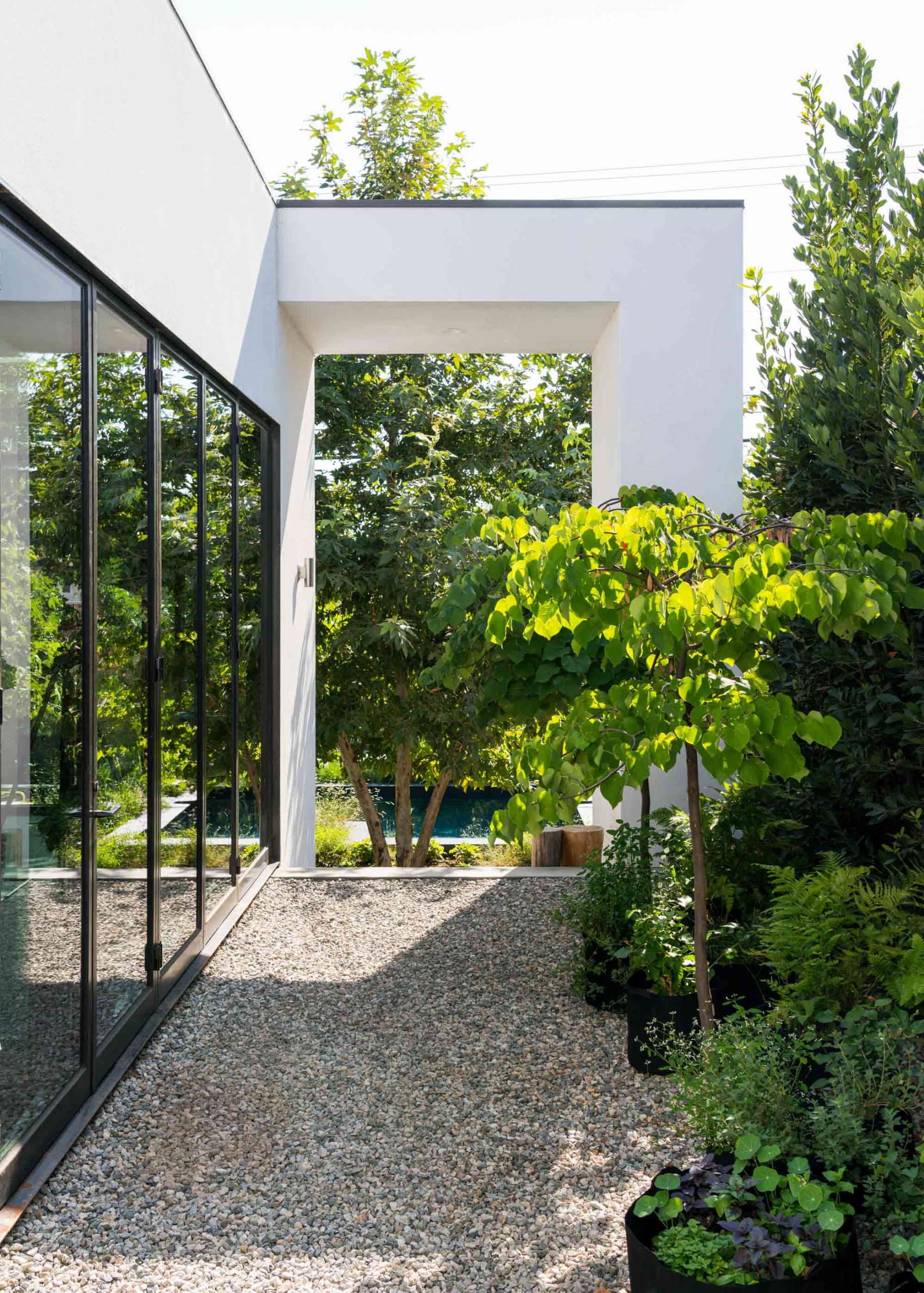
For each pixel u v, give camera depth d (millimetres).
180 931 4551
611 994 4148
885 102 4035
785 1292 1950
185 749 4598
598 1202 2730
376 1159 2988
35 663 2865
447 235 6648
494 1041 3873
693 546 2824
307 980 4586
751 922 3922
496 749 10359
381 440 10875
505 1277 2404
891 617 2662
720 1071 2664
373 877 6500
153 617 4031
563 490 10758
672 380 6625
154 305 3881
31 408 2818
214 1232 2613
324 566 9703
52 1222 2652
